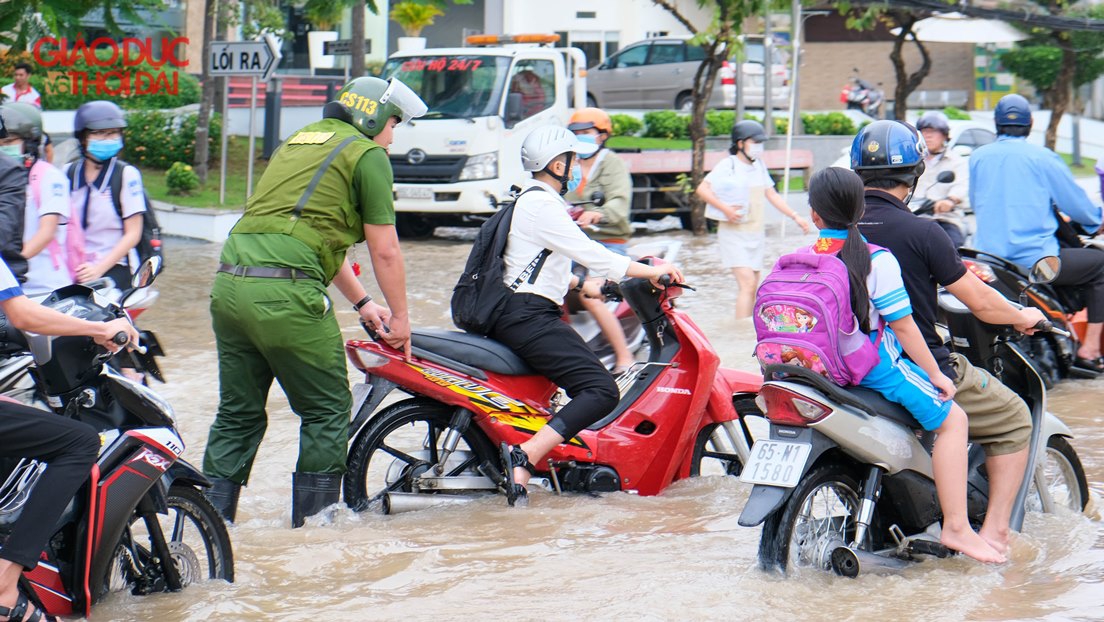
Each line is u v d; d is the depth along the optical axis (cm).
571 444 848
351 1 1917
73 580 587
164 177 2925
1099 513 793
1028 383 759
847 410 650
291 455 982
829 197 651
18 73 2362
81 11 1617
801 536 677
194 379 1237
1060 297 1258
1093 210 1205
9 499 584
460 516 807
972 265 1121
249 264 767
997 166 1197
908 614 618
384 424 823
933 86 5872
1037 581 668
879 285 649
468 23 5097
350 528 779
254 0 3011
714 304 1692
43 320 571
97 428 614
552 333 827
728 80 4316
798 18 2652
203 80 2827
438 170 2447
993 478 704
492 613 628
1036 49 4997
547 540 758
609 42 5147
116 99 3338
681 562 707
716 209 1549
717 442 970
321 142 789
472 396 818
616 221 1241
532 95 2569
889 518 713
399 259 796
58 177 912
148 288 696
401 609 636
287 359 771
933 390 669
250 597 652
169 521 759
